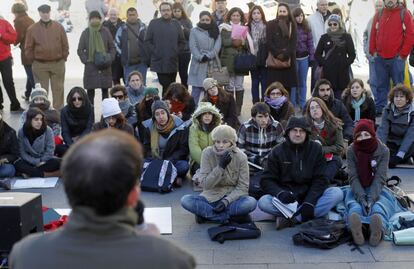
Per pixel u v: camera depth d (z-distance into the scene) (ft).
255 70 33.55
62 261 6.01
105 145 6.24
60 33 34.88
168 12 34.45
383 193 19.22
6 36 34.86
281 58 32.50
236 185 19.30
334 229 17.63
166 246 6.22
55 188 23.04
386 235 17.80
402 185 22.48
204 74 33.27
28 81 37.68
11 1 47.62
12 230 13.94
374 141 19.06
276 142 23.16
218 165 18.92
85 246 6.05
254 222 19.45
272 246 17.57
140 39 35.45
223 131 19.07
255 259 16.72
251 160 22.82
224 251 17.28
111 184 6.09
